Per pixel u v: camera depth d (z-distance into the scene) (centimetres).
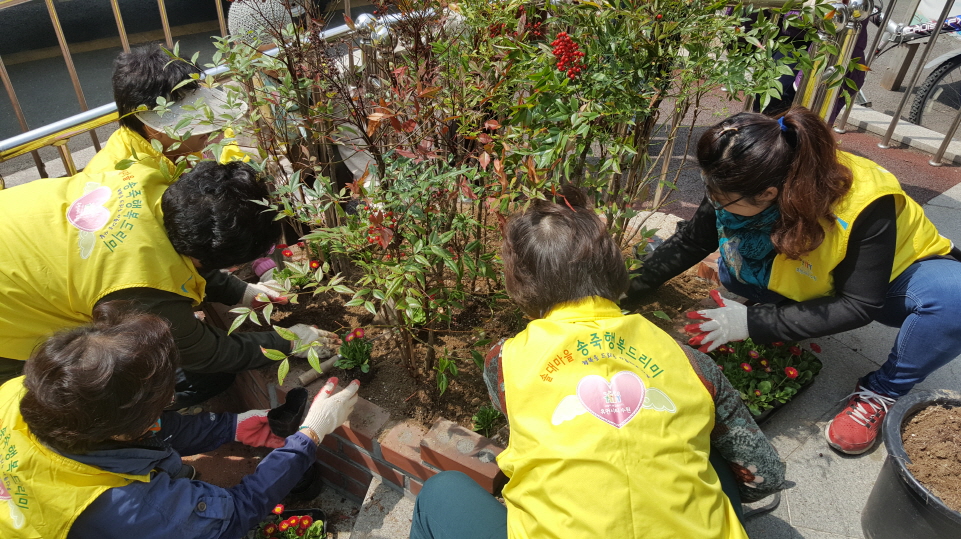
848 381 248
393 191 185
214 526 176
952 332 203
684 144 425
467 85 213
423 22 215
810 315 213
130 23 773
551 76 185
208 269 204
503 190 188
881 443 227
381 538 217
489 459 203
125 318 163
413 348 254
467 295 267
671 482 126
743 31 220
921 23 499
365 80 245
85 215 193
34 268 192
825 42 213
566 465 127
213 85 223
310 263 278
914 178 393
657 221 320
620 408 131
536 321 146
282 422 214
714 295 234
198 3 788
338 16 484
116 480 164
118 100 229
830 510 208
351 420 226
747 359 240
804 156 182
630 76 209
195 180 189
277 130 248
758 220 208
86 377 147
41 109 623
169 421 221
